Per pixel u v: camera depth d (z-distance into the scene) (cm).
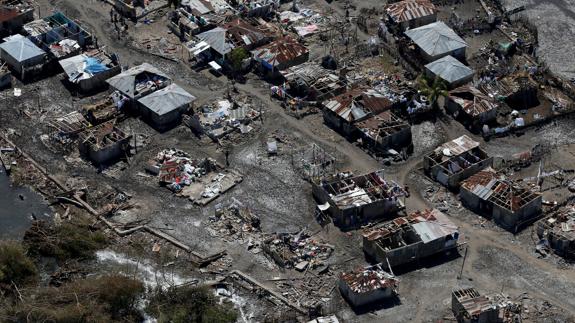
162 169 14962
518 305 12444
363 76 17288
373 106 15975
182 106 16175
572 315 12338
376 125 15600
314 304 12519
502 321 12144
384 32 18450
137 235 13850
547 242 13512
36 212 14312
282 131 15962
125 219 14125
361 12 19400
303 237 13662
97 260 13450
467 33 18675
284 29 18775
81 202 14400
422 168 15062
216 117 16188
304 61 17662
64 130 15712
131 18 19138
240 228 13888
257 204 14375
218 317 12200
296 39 18362
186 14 18825
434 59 17525
